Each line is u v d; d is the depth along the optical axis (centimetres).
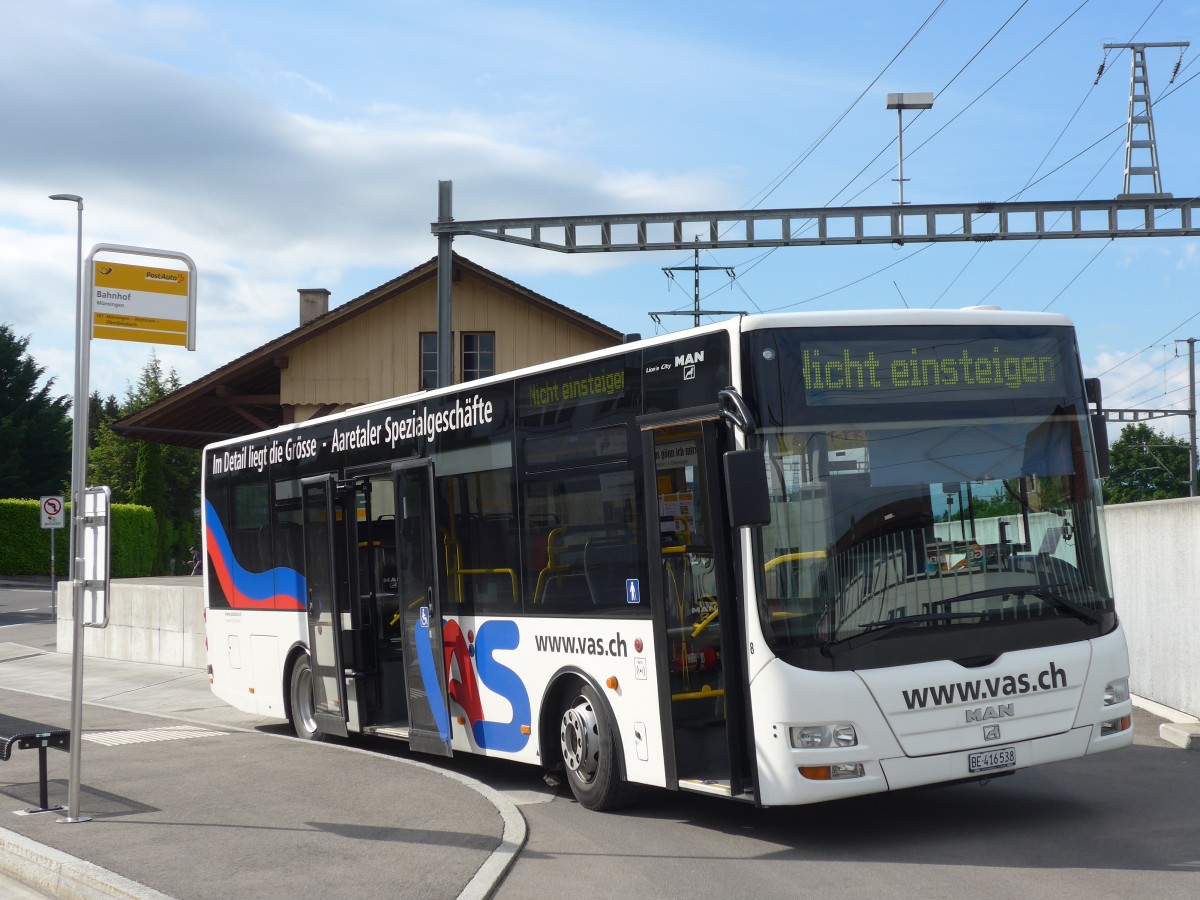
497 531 1077
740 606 811
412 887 723
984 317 865
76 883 771
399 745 1427
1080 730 836
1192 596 1295
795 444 810
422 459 1180
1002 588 829
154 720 1577
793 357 820
